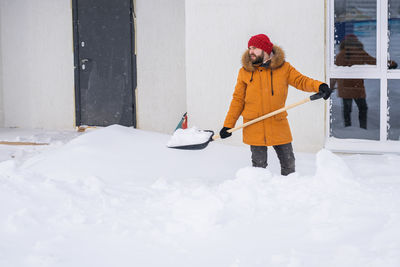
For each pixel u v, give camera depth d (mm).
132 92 8867
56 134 8664
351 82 6621
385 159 6035
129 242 3092
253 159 4715
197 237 3123
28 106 9375
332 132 6738
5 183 4113
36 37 9219
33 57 9266
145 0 8664
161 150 5996
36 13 9180
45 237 3207
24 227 3330
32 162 5711
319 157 4086
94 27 8938
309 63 6559
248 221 3316
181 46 8586
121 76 8891
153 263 2797
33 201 3775
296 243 2949
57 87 9219
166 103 8742
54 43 9156
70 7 9023
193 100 6930
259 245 2959
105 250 2984
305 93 6590
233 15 6742
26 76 9328
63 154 5688
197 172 5473
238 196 3658
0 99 9430
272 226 3215
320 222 3199
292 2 6555
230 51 6789
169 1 8578
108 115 9016
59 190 4035
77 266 2770
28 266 2768
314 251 2812
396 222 3053
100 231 3279
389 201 3455
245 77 4539
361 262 2613
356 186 3857
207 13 6805
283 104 4555
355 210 3301
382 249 2752
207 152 6148
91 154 5664
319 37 6508
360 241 2883
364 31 6539
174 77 8664
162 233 3205
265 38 4418
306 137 6629
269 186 3922
